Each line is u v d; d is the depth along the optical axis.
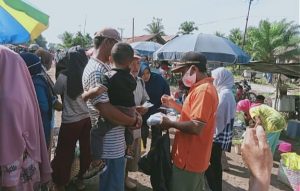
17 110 2.03
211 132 3.10
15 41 4.28
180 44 8.63
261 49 38.22
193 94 3.04
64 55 3.96
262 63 10.49
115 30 3.16
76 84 3.80
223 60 8.30
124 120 2.89
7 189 2.08
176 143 3.24
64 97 3.90
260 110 5.15
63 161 3.90
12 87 2.05
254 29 39.66
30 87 2.23
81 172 4.14
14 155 2.05
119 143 3.04
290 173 5.32
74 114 3.89
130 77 2.93
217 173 4.52
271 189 5.39
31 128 2.18
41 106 3.40
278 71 11.20
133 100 2.97
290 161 5.46
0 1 4.33
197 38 8.51
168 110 4.90
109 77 2.85
